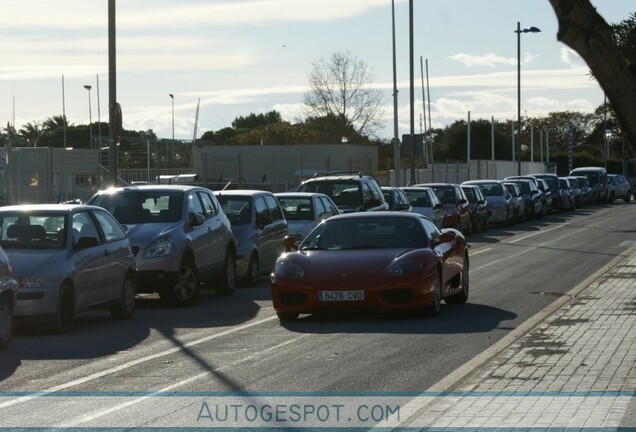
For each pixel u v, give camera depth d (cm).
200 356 1476
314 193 3078
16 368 1401
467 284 2116
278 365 1388
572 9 766
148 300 2311
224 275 2358
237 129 14125
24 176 3397
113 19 2762
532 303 2083
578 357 1385
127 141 8338
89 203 2255
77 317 1997
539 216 5994
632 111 772
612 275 2559
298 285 1817
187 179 5328
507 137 14762
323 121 10106
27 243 1784
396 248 1912
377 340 1594
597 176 8081
